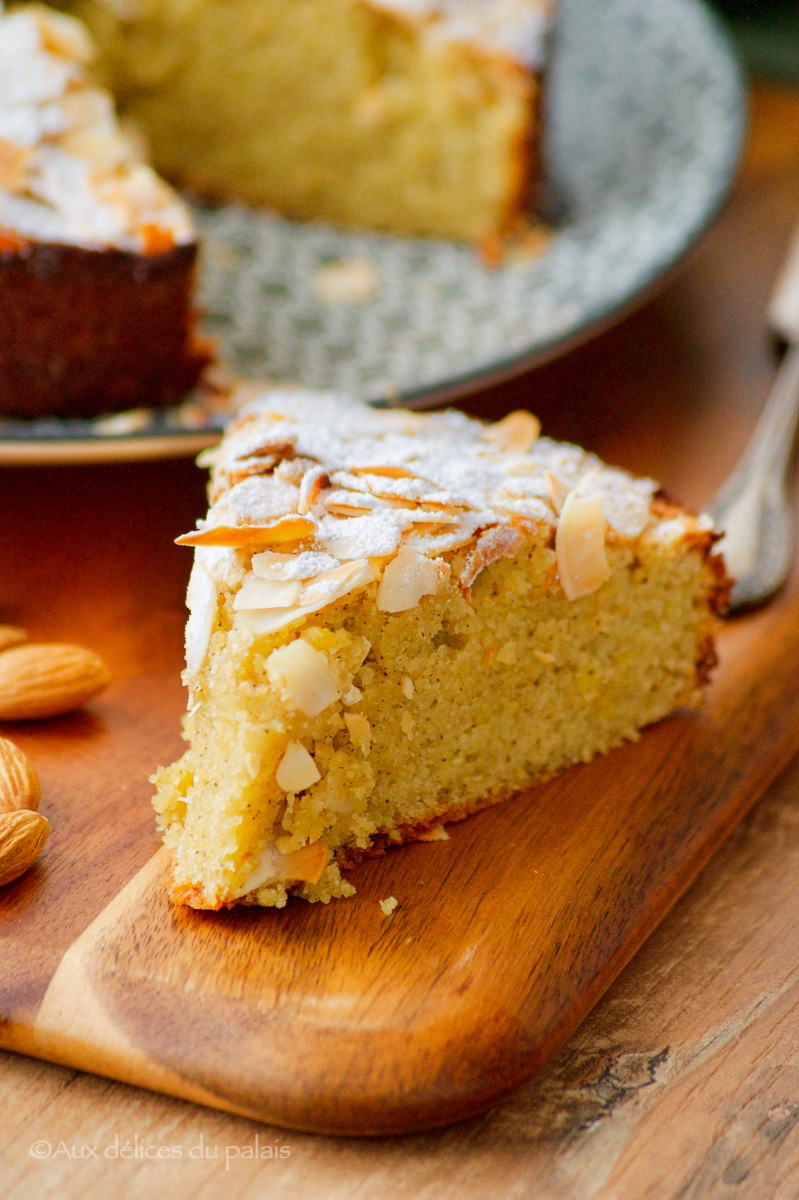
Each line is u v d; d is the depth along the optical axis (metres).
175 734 0.50
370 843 0.48
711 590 0.51
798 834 0.50
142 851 0.47
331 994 0.45
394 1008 0.45
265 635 0.46
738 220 0.70
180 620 0.53
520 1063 0.44
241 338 0.62
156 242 0.58
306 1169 0.44
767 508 0.56
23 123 0.60
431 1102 0.44
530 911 0.47
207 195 0.72
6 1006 0.44
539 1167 0.44
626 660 0.50
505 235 0.68
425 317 0.64
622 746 0.51
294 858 0.47
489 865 0.48
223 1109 0.44
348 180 0.70
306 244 0.69
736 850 0.49
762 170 0.75
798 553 0.56
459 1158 0.44
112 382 0.60
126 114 0.71
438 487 0.49
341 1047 0.44
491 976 0.45
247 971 0.45
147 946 0.46
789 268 0.65
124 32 0.69
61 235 0.57
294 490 0.48
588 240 0.67
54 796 0.48
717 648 0.53
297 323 0.63
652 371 0.62
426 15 0.67
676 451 0.59
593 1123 0.44
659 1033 0.46
